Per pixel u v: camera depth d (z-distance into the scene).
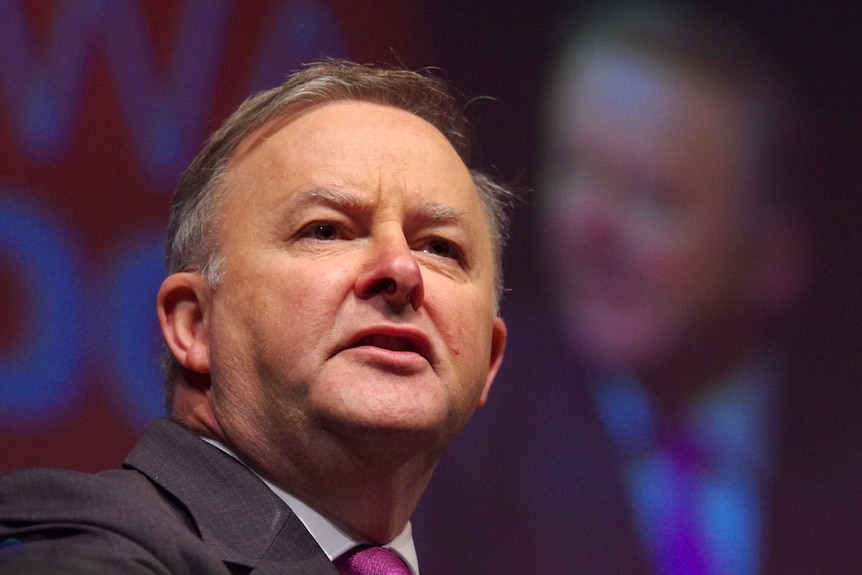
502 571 5.44
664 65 6.05
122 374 4.82
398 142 3.03
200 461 2.74
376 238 2.84
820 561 5.88
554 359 5.69
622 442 5.72
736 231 6.04
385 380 2.67
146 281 4.94
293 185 2.89
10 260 4.68
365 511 2.81
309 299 2.73
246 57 5.24
